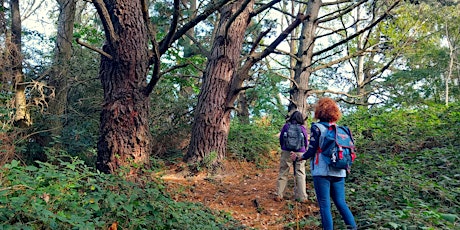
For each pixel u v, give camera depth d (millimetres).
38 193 3713
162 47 6250
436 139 9430
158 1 13711
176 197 7707
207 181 9438
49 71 10367
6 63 8336
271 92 15688
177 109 13188
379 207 5684
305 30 8016
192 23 6102
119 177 5227
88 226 3600
